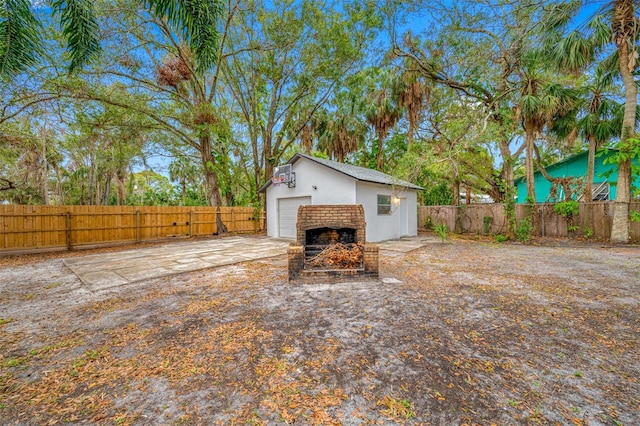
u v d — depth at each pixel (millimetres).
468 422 1597
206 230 13414
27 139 10484
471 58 8484
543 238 10555
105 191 23375
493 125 8516
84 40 2240
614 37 7867
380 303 3635
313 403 1783
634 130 8344
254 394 1884
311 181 10430
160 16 2260
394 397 1825
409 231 12344
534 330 2787
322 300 3787
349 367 2184
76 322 3127
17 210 8133
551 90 9141
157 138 13000
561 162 14828
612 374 2039
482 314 3223
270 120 16016
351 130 17969
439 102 14117
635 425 1547
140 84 11203
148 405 1787
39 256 7781
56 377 2098
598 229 9820
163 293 4176
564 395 1815
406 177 9375
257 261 6750
